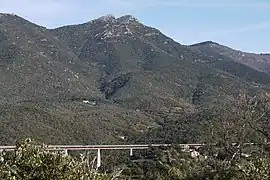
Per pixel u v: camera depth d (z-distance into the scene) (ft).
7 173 53.88
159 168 174.19
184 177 129.70
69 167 57.47
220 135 139.74
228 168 111.75
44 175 56.13
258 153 121.39
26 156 57.00
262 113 135.54
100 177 60.39
